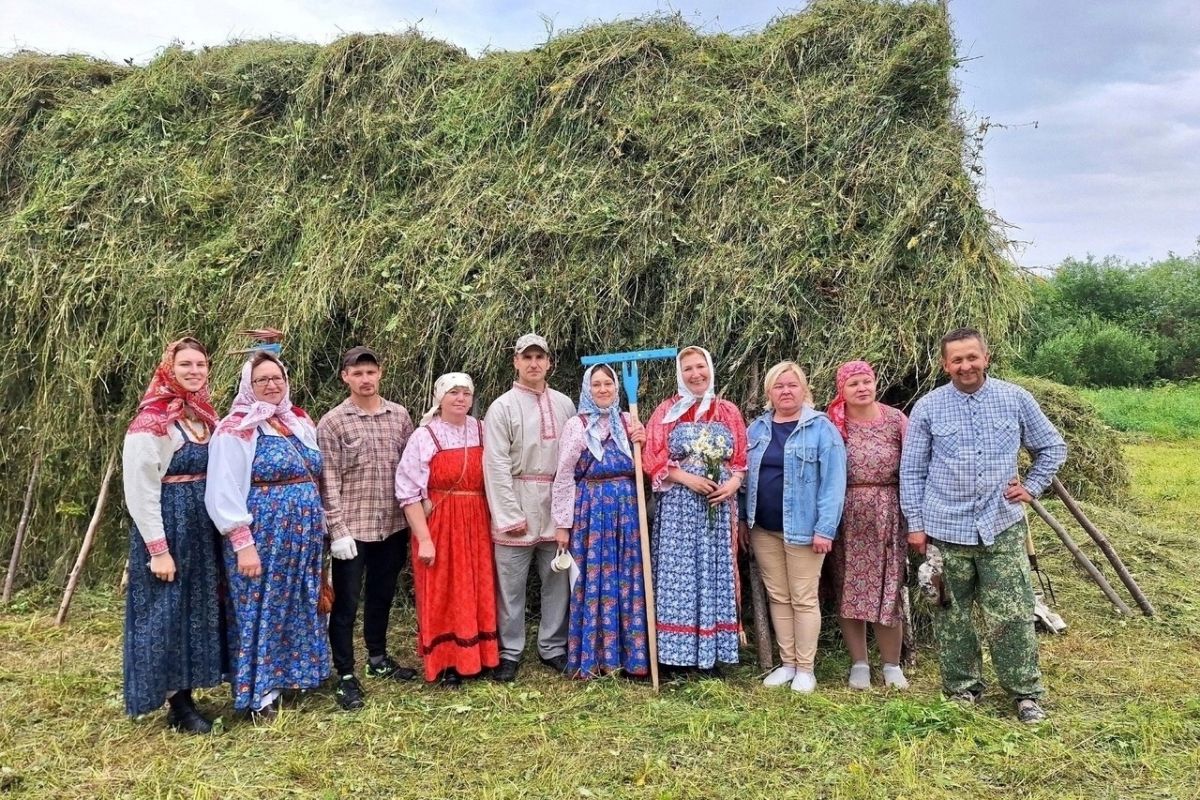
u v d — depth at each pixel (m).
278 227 5.30
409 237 4.95
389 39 5.85
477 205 4.98
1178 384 24.88
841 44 5.12
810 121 4.88
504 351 4.63
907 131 4.77
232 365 4.92
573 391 4.75
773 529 3.95
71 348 5.30
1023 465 6.66
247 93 5.96
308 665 3.59
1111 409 17.75
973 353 3.54
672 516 3.93
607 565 3.99
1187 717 3.51
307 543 3.56
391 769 3.16
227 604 3.55
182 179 5.59
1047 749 3.22
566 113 5.17
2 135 6.00
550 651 4.18
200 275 5.16
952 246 4.41
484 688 3.87
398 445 4.03
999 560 3.54
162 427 3.31
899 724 3.41
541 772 3.11
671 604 3.90
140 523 3.26
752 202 4.71
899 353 4.28
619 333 4.68
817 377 4.34
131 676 3.31
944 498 3.59
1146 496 8.70
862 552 3.85
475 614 3.92
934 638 4.36
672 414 4.02
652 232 4.71
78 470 5.29
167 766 3.17
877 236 4.54
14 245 5.50
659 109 5.07
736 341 4.53
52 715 3.63
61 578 5.32
